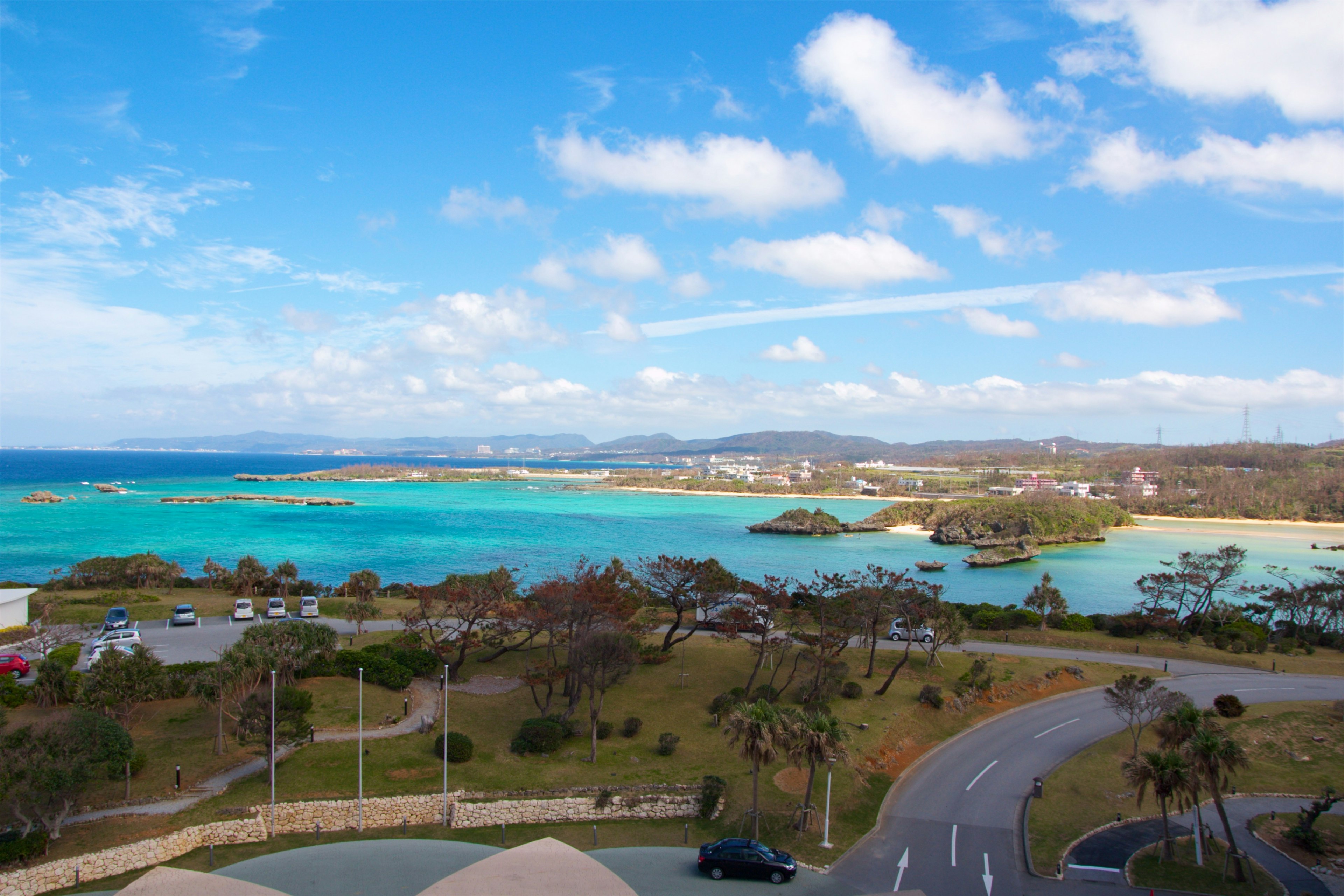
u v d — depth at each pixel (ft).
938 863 136.56
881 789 167.22
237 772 156.76
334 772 157.69
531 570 504.02
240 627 271.69
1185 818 156.35
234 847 135.33
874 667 248.32
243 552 561.02
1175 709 166.50
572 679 203.72
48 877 117.50
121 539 619.67
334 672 212.02
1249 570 578.25
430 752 170.30
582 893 107.14
